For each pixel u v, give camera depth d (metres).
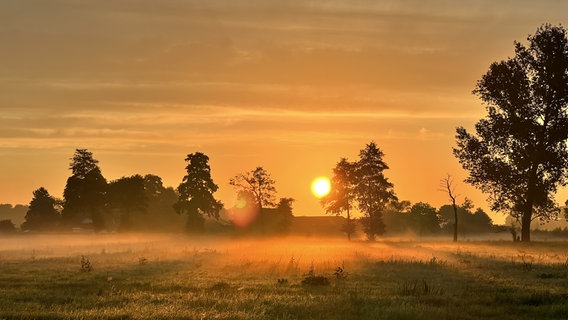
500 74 62.00
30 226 136.00
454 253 42.94
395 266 31.36
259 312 16.80
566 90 59.53
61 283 24.38
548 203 62.03
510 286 22.55
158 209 136.12
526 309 17.55
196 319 15.71
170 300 19.12
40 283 24.53
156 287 22.88
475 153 63.28
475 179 63.97
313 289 22.03
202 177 104.50
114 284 23.94
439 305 18.53
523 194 62.53
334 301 18.59
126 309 17.19
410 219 138.88
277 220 109.00
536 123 60.91
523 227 62.81
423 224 137.25
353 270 29.20
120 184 115.38
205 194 104.62
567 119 59.78
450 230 141.12
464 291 21.17
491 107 63.53
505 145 62.62
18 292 21.73
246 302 18.38
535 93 61.06
